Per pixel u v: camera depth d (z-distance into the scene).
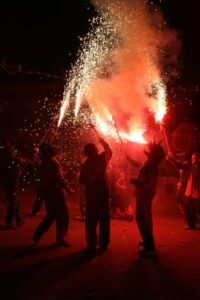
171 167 12.45
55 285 5.35
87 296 4.96
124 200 9.98
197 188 8.93
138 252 6.96
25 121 22.59
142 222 6.79
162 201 12.46
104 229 7.00
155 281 5.50
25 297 4.95
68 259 6.55
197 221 10.07
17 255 6.78
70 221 9.93
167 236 8.26
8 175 9.07
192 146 13.62
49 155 7.31
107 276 5.70
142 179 6.80
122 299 4.87
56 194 7.29
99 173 6.89
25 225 9.49
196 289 5.20
